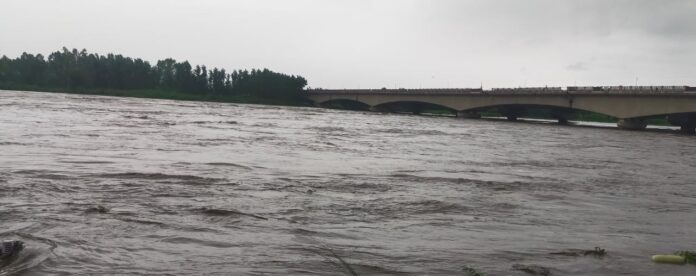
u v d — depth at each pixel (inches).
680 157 1488.7
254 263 370.0
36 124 1637.6
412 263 387.5
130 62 7701.8
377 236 462.9
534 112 6240.2
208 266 358.9
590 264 402.9
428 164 1046.4
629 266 402.0
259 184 705.0
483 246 444.5
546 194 732.0
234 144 1302.9
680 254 430.6
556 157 1327.5
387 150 1338.6
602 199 714.8
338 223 504.7
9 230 423.8
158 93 7273.6
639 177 986.1
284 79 7741.1
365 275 355.9
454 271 373.1
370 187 725.3
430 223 525.7
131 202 552.4
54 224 447.2
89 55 7583.7
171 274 340.2
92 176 709.9
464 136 2085.4
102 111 2751.0
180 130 1722.4
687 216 626.2
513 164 1114.1
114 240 409.4
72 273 334.0
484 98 4284.0
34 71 7022.6
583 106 3528.5
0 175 679.7
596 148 1702.8
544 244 459.8
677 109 2910.9
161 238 421.7
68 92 6924.2
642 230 536.1
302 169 885.8
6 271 332.2
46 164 807.1
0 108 2402.8
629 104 3196.4
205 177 742.5
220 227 465.4
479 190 739.4
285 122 2650.1
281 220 503.5
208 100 7411.4
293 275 348.2
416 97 4985.2
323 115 3959.2
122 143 1191.6
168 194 605.0
